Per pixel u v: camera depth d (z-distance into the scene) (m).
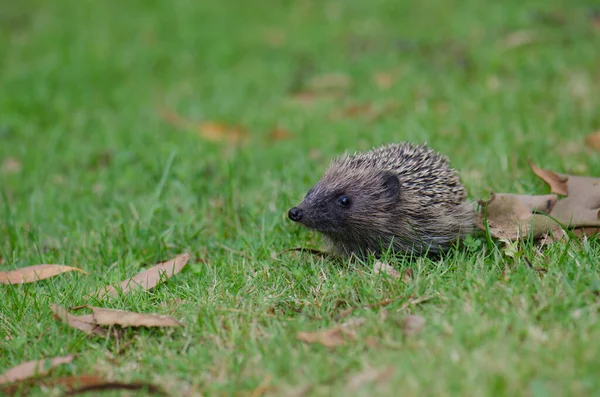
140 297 9.53
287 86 19.70
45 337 8.70
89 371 8.01
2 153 16.64
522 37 20.05
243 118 17.98
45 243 12.02
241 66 21.33
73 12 26.31
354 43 21.84
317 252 10.51
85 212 13.06
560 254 9.12
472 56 19.45
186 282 9.89
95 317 8.66
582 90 16.81
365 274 9.26
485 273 8.75
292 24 24.02
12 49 23.39
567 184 10.60
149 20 24.94
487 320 7.70
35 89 19.81
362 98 18.20
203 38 23.22
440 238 10.34
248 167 14.56
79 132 17.61
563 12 21.61
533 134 14.51
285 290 9.26
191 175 14.04
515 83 17.81
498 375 6.65
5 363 8.36
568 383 6.57
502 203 10.20
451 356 7.09
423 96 17.58
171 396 7.44
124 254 11.39
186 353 8.15
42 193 14.14
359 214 10.31
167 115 18.28
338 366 7.38
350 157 11.16
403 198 10.36
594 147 13.79
